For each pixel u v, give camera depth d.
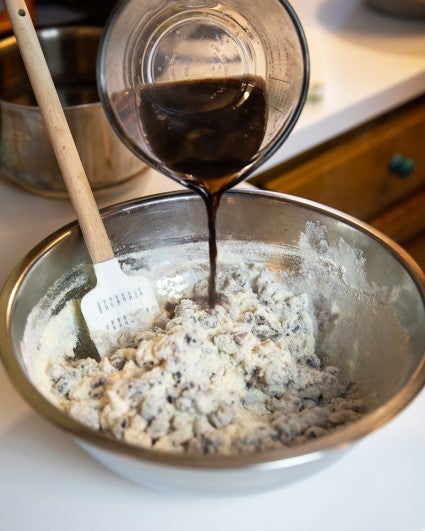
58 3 1.12
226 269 0.75
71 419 0.49
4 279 0.72
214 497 0.55
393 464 0.58
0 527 0.54
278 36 0.61
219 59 0.62
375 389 0.64
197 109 0.61
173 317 0.71
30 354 0.61
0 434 0.60
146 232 0.71
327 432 0.58
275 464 0.46
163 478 0.51
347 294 0.70
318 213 0.69
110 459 0.51
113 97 0.60
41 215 0.81
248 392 0.64
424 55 1.08
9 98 0.87
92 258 0.67
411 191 1.18
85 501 0.56
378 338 0.66
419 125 1.10
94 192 0.80
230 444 0.56
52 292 0.66
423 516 0.55
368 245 0.66
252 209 0.71
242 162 0.63
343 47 1.10
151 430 0.56
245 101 0.62
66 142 0.65
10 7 0.62
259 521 0.54
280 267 0.74
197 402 0.58
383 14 1.20
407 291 0.62
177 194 0.70
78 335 0.69
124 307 0.69
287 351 0.67
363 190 1.08
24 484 0.57
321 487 0.57
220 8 0.61
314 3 1.24
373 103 0.99
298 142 0.91
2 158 0.81
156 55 0.62
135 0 0.57
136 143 0.62
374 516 0.55
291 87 0.62
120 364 0.65
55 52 0.87
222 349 0.65
